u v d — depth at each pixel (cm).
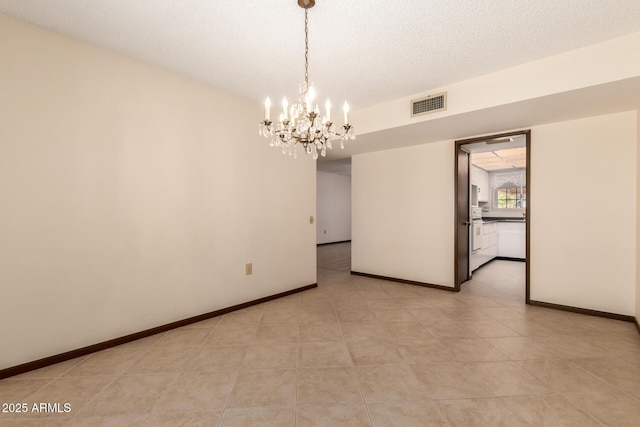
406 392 167
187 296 274
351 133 195
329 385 174
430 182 400
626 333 246
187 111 272
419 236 410
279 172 360
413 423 142
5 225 183
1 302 183
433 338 239
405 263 424
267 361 203
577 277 297
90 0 170
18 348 189
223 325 270
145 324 246
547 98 240
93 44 217
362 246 475
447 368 192
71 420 146
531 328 258
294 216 379
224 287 303
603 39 208
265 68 254
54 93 200
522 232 596
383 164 448
